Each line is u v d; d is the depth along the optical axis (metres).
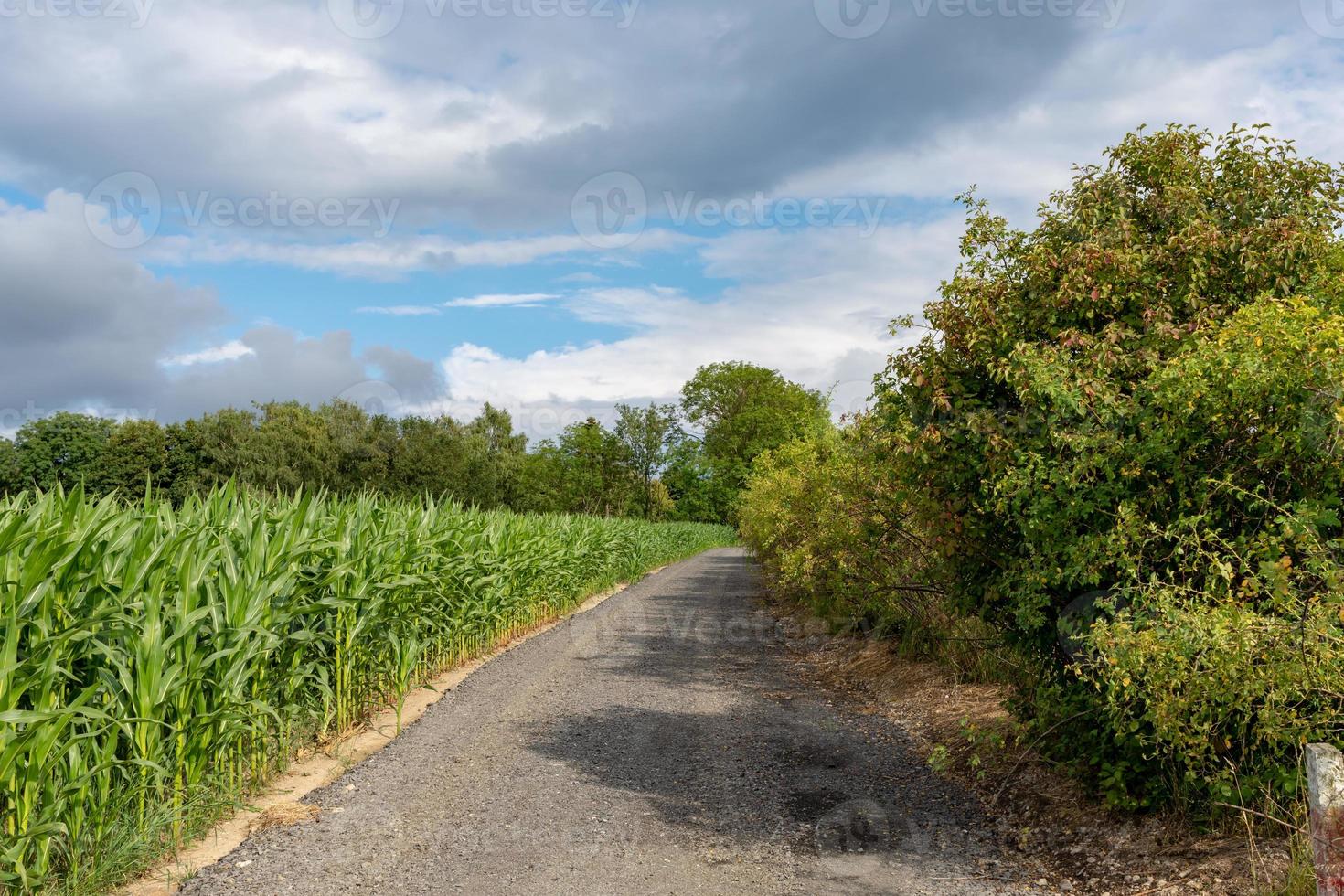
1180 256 5.45
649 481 48.94
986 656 8.32
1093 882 4.12
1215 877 3.77
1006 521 5.46
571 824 5.15
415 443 49.06
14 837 3.71
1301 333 4.08
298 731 6.89
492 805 5.48
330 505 8.46
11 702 3.77
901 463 5.98
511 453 66.69
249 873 4.34
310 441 47.09
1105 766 4.77
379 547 7.86
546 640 13.17
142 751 4.54
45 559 4.05
